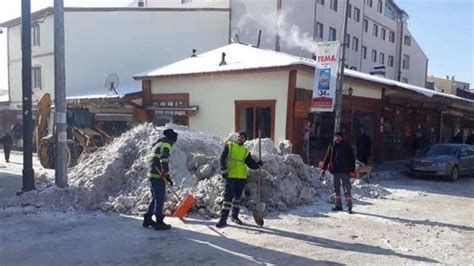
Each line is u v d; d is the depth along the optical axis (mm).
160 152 8445
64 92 11344
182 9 31328
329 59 14281
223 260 6691
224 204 8727
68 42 30672
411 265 6707
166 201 10008
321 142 17844
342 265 6617
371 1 51312
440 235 8609
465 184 16969
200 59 21438
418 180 17578
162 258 6730
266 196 10664
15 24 34844
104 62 31016
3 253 6895
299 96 16391
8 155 20797
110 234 8031
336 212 10492
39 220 9016
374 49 52219
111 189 11078
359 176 15844
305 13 37188
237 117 17922
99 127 21141
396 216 10281
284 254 7059
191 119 19703
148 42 31234
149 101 21359
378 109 21641
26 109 11633
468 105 28781
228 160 8781
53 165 17891
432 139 28141
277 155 12203
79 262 6508
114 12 31047
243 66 17688
